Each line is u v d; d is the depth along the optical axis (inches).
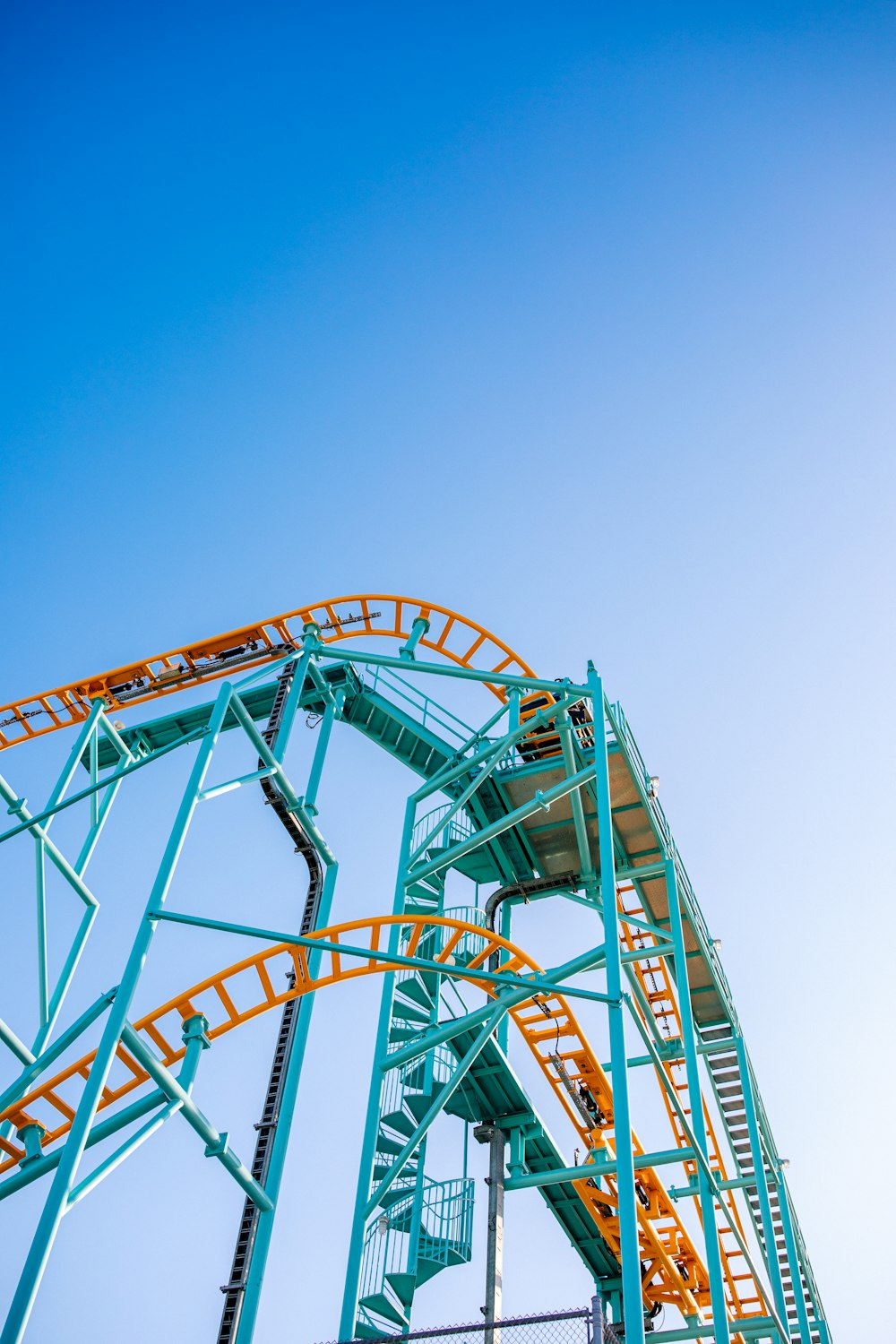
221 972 799.7
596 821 1111.0
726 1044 1205.1
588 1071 1024.2
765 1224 1107.3
